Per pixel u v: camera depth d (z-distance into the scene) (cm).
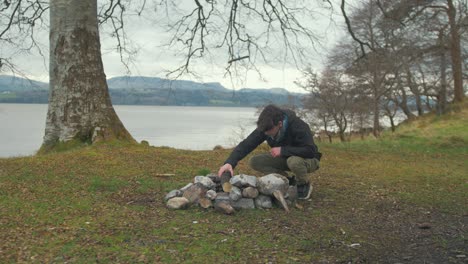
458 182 796
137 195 612
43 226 463
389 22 1922
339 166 945
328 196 648
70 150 915
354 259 409
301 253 417
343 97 2311
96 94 981
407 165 1013
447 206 618
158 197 604
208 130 5853
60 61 962
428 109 3591
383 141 1641
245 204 559
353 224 519
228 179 571
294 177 638
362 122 2598
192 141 3909
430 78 3111
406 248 445
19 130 5559
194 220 507
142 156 872
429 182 789
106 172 733
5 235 432
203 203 553
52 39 970
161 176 721
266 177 578
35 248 401
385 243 458
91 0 970
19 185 633
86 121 966
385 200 639
